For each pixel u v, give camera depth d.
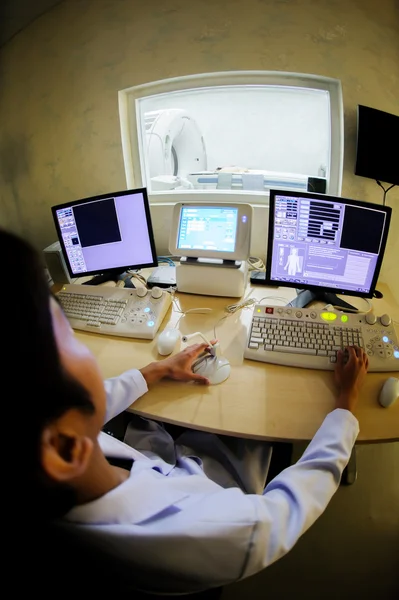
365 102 1.35
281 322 1.10
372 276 1.15
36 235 1.96
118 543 0.40
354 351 0.97
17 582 0.32
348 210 1.09
